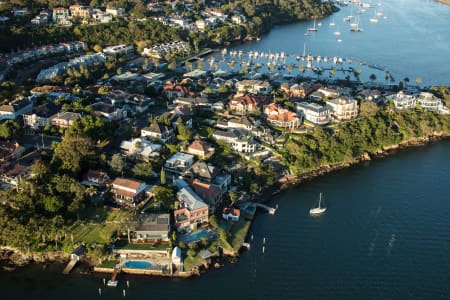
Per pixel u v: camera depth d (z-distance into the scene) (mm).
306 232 197500
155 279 168625
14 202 183875
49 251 177375
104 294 161625
